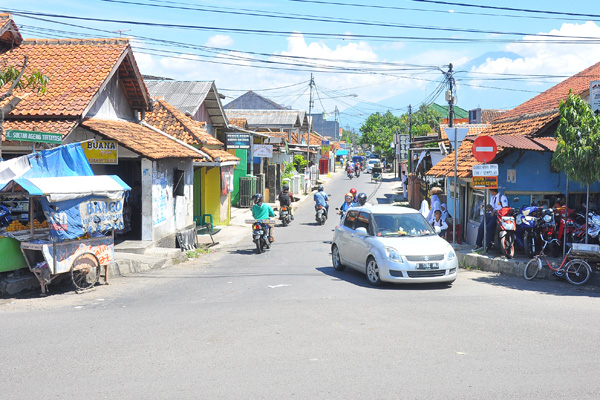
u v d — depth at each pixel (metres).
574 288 10.99
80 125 13.98
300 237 21.53
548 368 5.90
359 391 5.25
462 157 17.95
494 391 5.26
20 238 10.30
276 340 6.99
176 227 17.94
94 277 11.95
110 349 6.65
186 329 7.58
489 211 14.23
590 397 5.12
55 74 15.36
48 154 11.04
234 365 6.02
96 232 11.41
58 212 10.23
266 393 5.21
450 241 17.11
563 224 12.73
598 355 6.35
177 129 20.20
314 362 6.10
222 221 25.47
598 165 10.70
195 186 24.61
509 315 8.38
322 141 75.75
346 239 12.97
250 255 16.98
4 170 10.23
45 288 10.60
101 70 15.41
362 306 9.08
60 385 5.46
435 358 6.24
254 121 50.25
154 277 12.68
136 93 17.61
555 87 24.28
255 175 35.53
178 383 5.48
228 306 9.23
